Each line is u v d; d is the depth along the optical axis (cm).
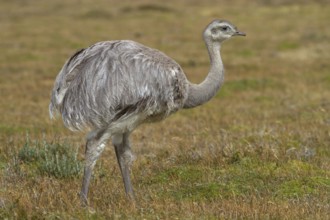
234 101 6384
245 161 3478
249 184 3094
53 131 4734
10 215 2575
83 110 2680
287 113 5441
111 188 3055
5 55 9638
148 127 4856
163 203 2756
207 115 5506
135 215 2548
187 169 3353
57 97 2752
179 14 15500
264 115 5403
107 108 2669
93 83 2677
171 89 2791
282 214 2566
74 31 12619
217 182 3106
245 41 11188
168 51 10162
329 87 7081
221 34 3130
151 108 2753
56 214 2538
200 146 3934
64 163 3341
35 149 3653
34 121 5250
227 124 4947
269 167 3362
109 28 13062
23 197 2766
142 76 2712
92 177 3278
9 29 12900
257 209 2625
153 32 12494
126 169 2886
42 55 9769
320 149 3831
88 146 2717
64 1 19000
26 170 3419
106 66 2694
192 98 2986
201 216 2539
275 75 7944
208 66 8825
